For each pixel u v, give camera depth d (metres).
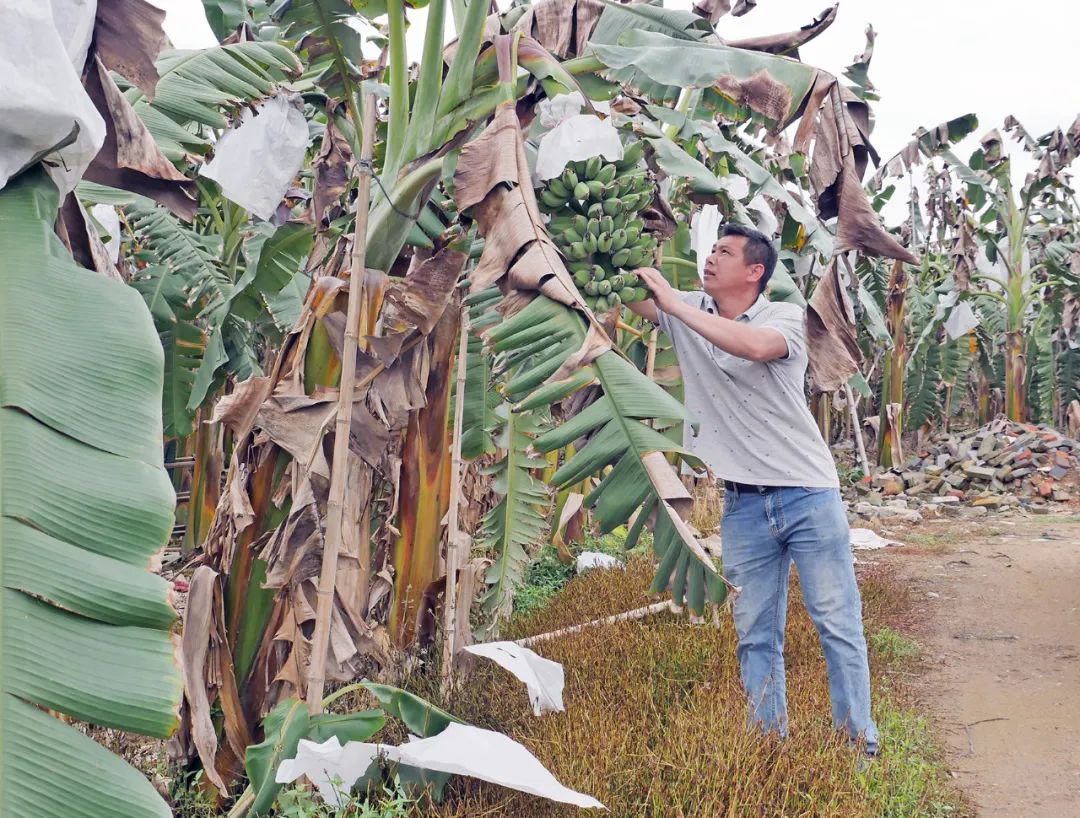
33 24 1.81
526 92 2.91
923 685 4.96
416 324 2.89
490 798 2.75
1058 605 6.49
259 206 3.31
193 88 3.38
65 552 1.58
